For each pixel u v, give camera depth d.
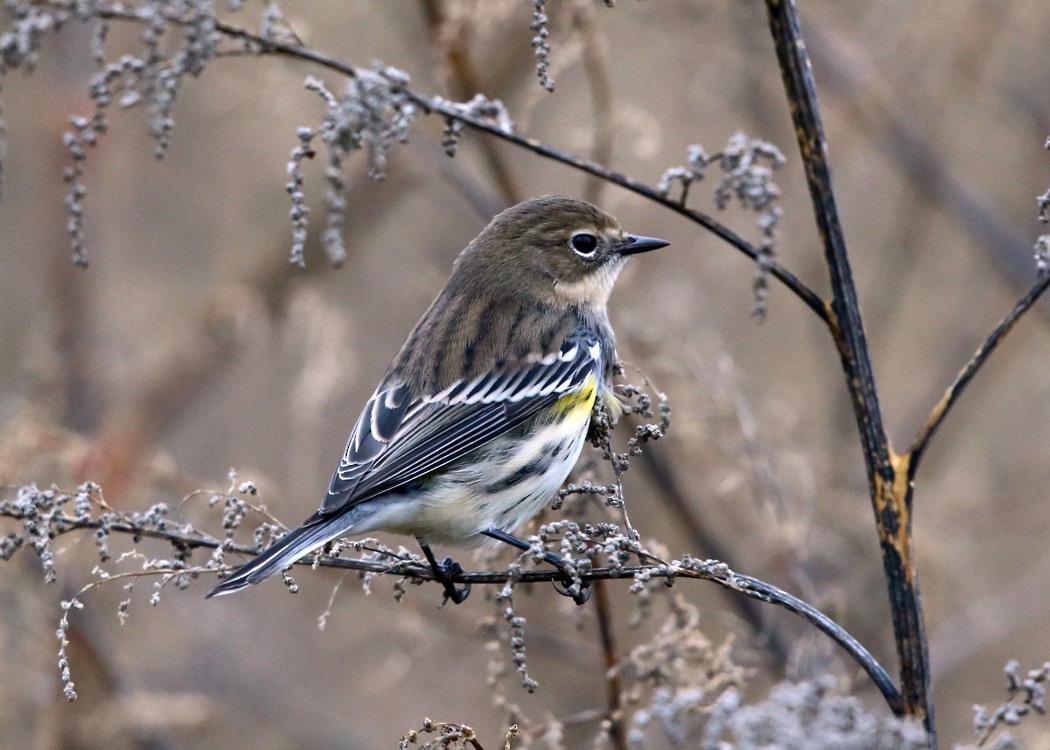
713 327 15.13
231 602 14.92
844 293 6.09
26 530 6.51
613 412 7.13
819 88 15.27
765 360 15.27
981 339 15.55
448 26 11.43
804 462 12.07
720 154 5.96
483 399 8.84
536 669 13.80
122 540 13.37
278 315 15.02
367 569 7.30
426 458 8.54
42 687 12.06
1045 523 14.16
